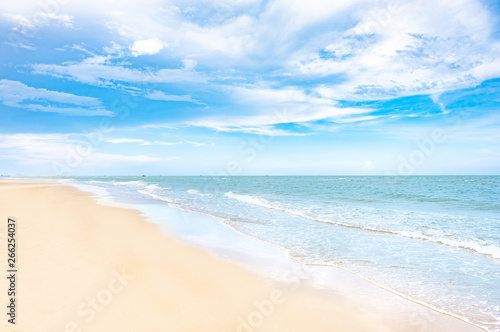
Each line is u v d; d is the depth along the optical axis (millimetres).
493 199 23609
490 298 5770
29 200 18641
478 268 7473
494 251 8742
